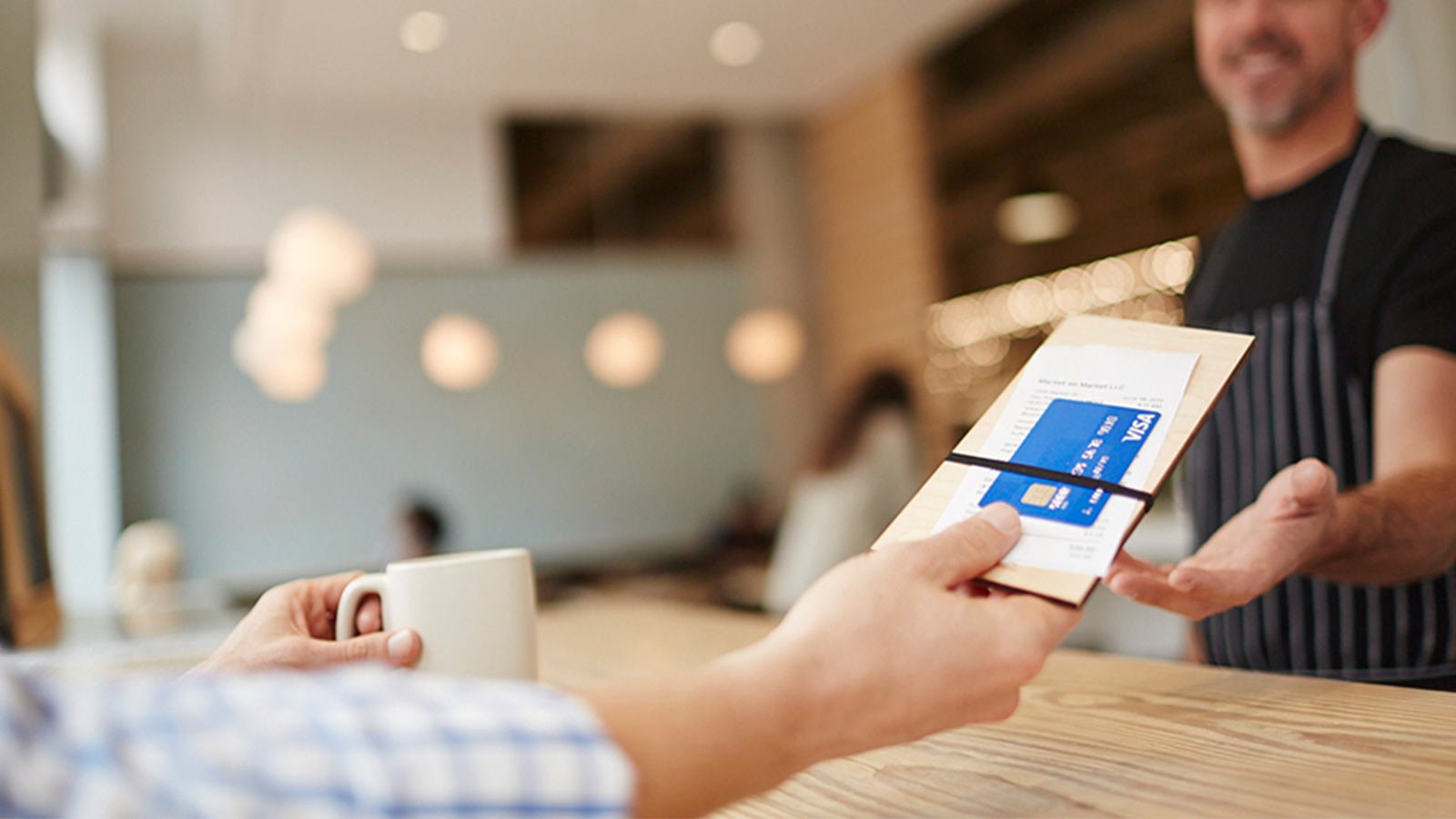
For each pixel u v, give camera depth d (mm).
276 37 4523
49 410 5172
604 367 5637
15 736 256
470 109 5625
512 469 5852
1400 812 450
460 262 5840
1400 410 1211
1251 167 1478
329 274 4469
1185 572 677
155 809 262
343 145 5570
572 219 5980
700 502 6129
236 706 287
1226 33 1432
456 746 291
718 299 6285
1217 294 1501
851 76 5461
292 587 722
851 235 6117
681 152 6266
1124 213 4312
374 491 5617
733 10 4562
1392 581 983
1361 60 2521
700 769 368
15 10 1923
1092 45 4359
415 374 5742
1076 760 587
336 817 273
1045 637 448
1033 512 516
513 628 692
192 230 5316
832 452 2920
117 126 5258
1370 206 1325
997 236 5043
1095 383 577
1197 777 530
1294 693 710
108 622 2193
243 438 5441
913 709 419
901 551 464
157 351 5348
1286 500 749
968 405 5363
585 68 5055
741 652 418
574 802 298
